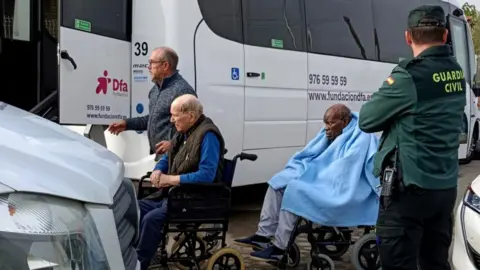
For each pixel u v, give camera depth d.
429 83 3.16
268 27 6.88
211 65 6.17
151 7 5.82
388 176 3.22
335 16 7.98
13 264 1.91
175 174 4.32
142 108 5.79
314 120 7.62
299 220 4.53
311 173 4.61
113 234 2.27
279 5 7.04
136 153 5.84
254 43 6.69
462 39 10.85
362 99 8.50
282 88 7.09
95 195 2.24
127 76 5.82
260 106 6.78
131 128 5.44
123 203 2.62
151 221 4.07
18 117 2.94
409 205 3.21
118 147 5.91
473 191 3.95
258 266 4.96
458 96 3.28
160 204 4.39
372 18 8.72
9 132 2.49
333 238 4.90
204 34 6.10
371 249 4.57
